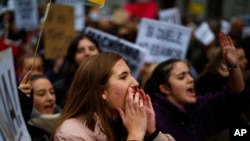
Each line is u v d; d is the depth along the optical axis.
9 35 11.38
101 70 2.94
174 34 7.22
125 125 2.89
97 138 2.90
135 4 11.44
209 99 4.54
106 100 2.94
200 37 10.94
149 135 3.03
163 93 4.33
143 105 2.91
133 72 6.39
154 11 11.30
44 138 4.04
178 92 4.25
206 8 28.03
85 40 5.79
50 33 7.02
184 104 4.29
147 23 7.24
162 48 7.24
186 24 14.99
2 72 2.59
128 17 14.01
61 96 5.47
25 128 2.93
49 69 8.30
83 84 2.99
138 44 7.25
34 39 9.84
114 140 2.98
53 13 7.00
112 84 2.92
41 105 4.41
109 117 2.98
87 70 2.98
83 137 2.88
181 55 7.21
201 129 4.40
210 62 5.26
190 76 4.32
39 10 11.25
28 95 3.43
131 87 2.96
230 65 4.33
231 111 4.48
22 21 9.22
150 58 7.22
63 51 7.07
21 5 9.19
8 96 2.67
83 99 2.98
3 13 11.80
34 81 4.42
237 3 28.39
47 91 4.45
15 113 2.78
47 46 7.04
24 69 6.21
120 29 10.63
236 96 4.39
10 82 2.72
